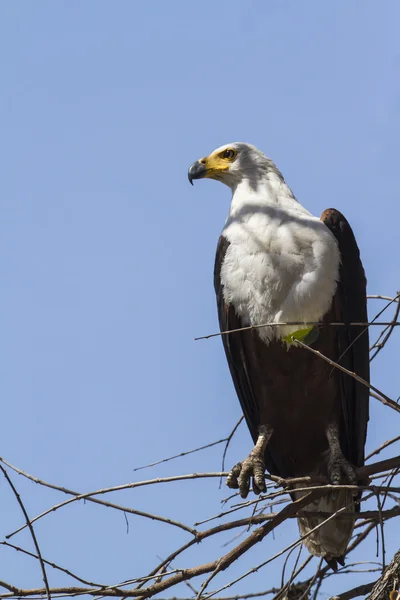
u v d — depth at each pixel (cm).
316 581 870
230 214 1084
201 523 761
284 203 1073
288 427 1067
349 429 1048
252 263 1006
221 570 783
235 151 1156
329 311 999
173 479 771
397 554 794
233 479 981
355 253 1039
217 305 1072
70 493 766
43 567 725
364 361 1033
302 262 995
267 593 880
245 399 1093
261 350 1025
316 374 1016
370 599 791
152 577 761
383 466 876
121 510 775
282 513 824
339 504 983
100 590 748
